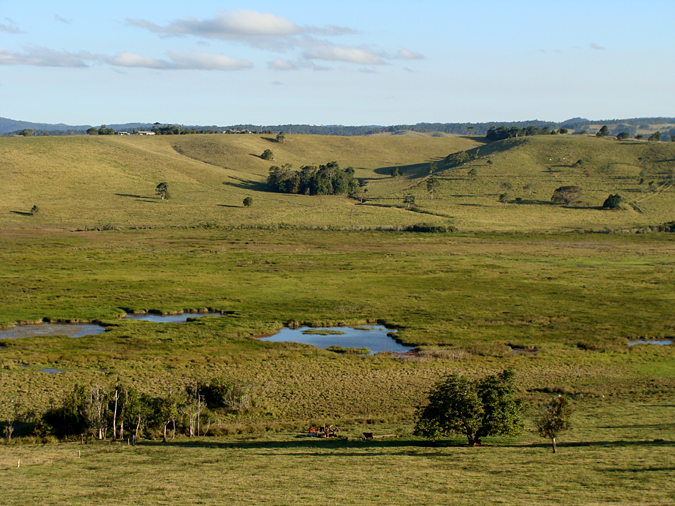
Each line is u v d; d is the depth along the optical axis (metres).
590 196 190.50
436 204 183.12
